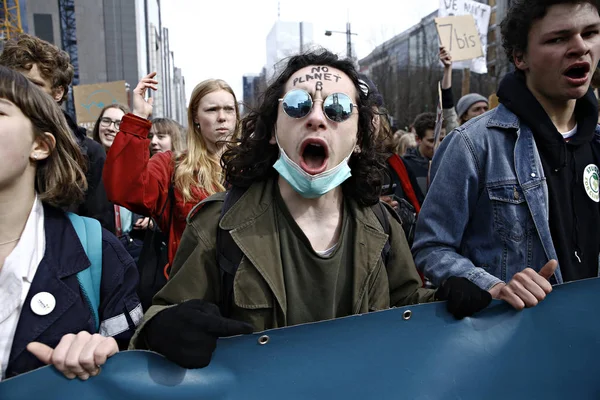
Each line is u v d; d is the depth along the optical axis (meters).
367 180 1.56
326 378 1.33
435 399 1.42
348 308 1.51
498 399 1.48
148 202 2.53
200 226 1.51
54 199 1.47
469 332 1.48
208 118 2.85
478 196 1.83
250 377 1.28
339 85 1.47
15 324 1.31
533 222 1.76
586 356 1.57
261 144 1.55
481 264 1.83
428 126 4.57
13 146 1.30
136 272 1.57
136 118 2.49
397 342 1.40
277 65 1.68
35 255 1.36
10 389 1.10
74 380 1.14
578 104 1.89
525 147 1.79
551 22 1.69
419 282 1.65
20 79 1.36
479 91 22.84
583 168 1.84
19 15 35.81
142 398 1.19
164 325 1.16
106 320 1.46
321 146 1.42
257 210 1.48
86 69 41.66
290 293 1.44
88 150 2.80
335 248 1.50
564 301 1.58
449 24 4.60
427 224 1.86
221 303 1.49
